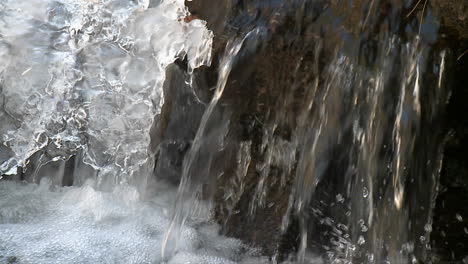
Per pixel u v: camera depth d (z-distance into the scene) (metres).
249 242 3.33
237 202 3.36
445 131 2.91
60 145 3.57
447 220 3.07
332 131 3.03
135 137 3.55
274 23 3.05
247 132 3.24
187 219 3.47
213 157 3.38
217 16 3.20
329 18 2.97
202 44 3.21
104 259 3.04
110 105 3.48
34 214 3.36
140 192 3.69
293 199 3.20
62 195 3.56
